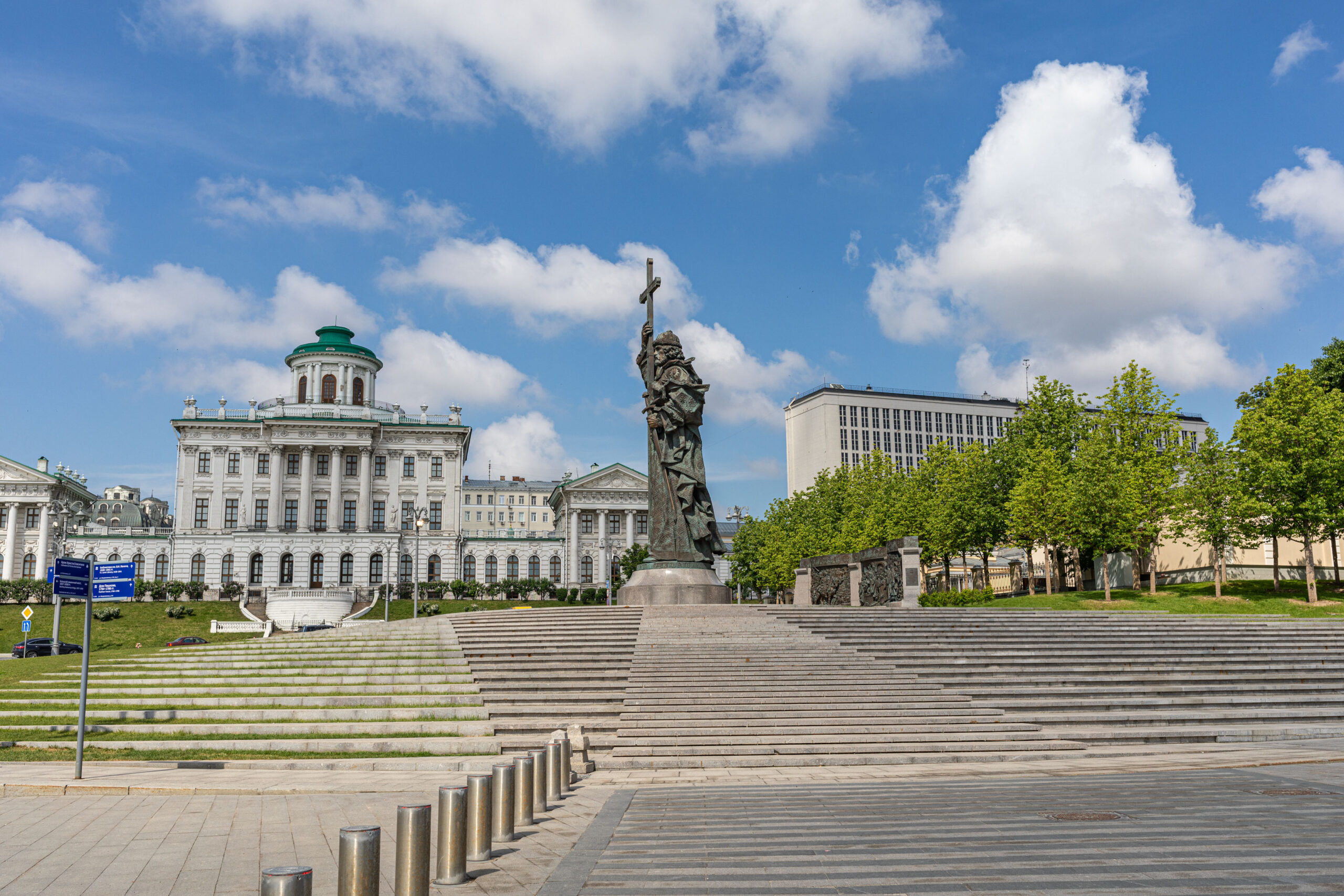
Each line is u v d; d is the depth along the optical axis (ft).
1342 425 156.87
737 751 65.77
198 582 324.80
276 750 66.49
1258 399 185.78
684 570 117.80
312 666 89.20
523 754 66.39
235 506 337.31
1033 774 58.80
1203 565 199.00
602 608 110.42
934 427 514.68
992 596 160.97
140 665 94.84
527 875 34.12
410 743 66.64
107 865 36.17
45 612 253.85
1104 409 195.83
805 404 515.91
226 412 345.72
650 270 128.57
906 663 86.99
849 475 268.00
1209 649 97.04
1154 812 44.39
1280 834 39.19
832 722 72.02
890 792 52.29
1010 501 190.08
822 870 33.94
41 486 334.65
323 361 360.89
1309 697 83.46
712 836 40.45
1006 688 81.92
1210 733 72.84
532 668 85.25
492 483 490.49
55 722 74.84
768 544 278.26
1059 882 31.68
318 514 339.77
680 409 121.08
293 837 41.24
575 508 370.32
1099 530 172.65
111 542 339.98
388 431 350.23
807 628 99.55
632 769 62.49
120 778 56.29
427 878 29.78
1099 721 75.10
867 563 139.23
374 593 325.83
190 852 38.24
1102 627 106.93
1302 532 160.35
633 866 35.14
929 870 33.55
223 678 87.04
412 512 348.79
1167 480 178.19
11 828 43.09
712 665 84.99
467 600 312.50
